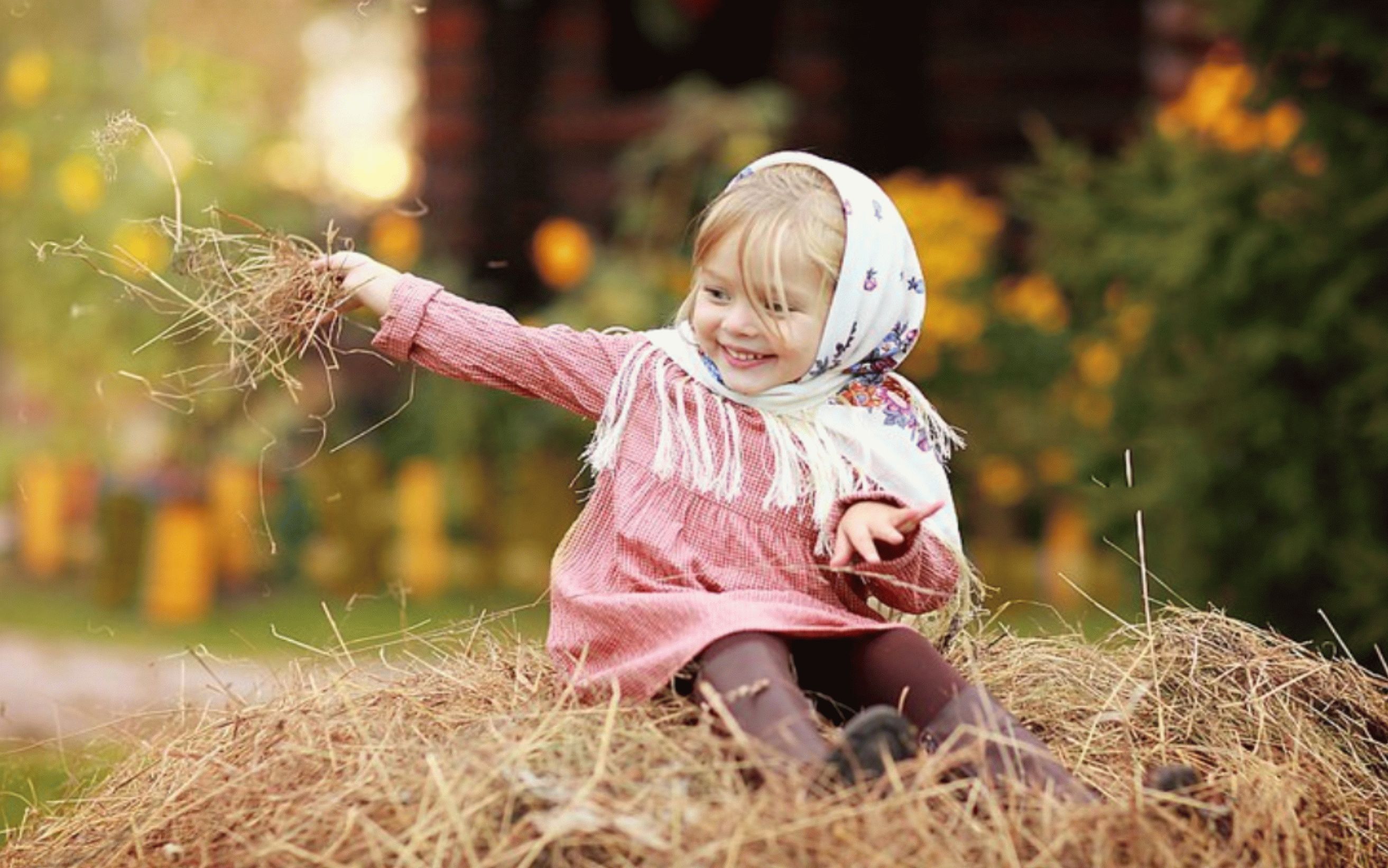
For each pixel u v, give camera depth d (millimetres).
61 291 14062
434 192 17328
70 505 15750
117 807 5457
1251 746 5719
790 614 5242
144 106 14523
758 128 15352
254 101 15883
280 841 4676
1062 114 16359
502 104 17203
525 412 15148
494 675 5828
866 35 16594
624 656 5348
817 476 5512
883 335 5613
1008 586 14008
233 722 5535
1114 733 5684
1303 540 10141
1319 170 10484
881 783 4668
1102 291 12289
